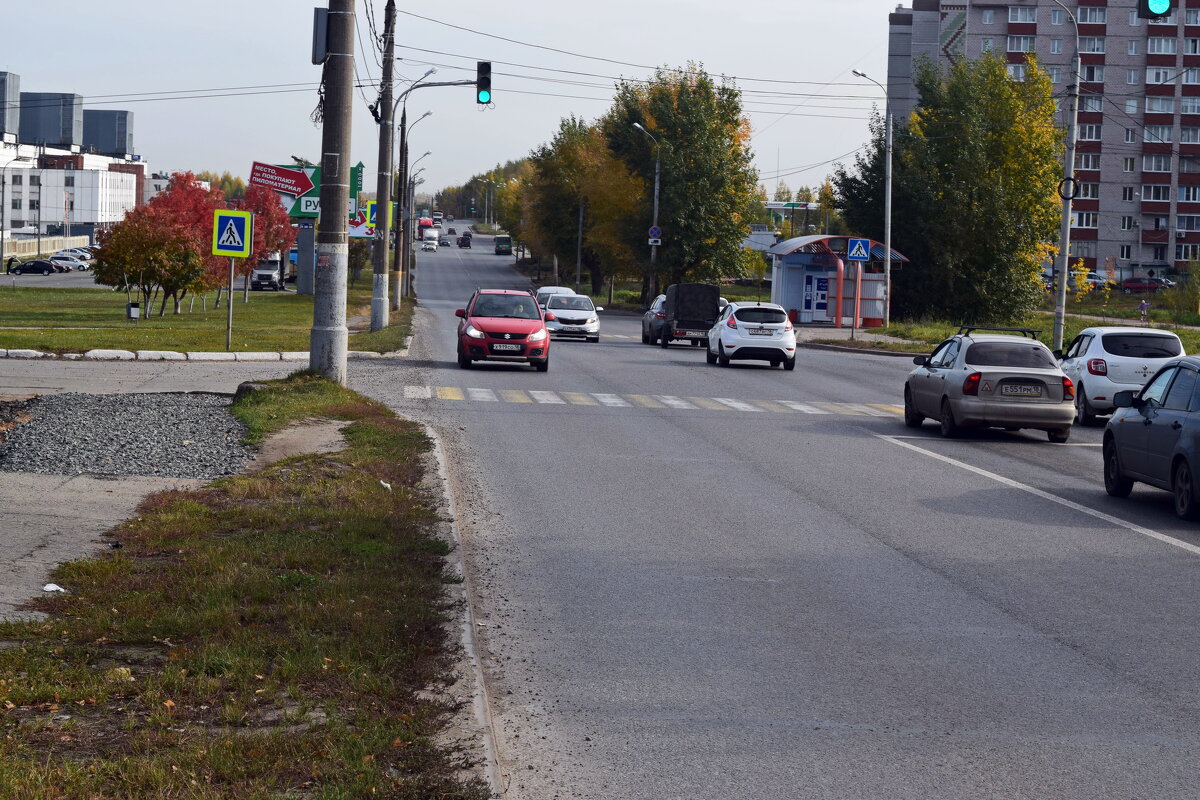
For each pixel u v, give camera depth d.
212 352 26.89
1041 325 55.97
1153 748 5.49
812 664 6.76
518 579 8.62
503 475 13.27
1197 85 119.75
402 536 9.05
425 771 4.68
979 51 121.12
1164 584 8.94
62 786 4.26
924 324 54.88
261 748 4.73
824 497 12.55
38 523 9.23
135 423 14.76
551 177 96.38
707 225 69.88
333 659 5.95
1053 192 68.44
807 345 45.53
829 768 5.17
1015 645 7.22
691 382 26.88
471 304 28.62
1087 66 120.81
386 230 38.59
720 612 7.86
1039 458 16.55
